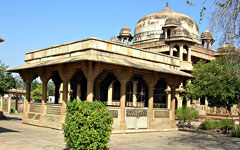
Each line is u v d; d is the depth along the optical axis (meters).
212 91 15.93
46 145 9.23
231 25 8.87
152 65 15.34
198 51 29.98
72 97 18.53
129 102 24.34
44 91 14.99
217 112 26.28
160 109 15.58
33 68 15.45
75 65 12.82
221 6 8.95
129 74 13.23
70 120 7.94
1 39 9.88
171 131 16.02
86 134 7.72
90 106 8.04
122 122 13.20
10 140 9.92
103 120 8.08
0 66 19.78
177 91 24.56
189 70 25.05
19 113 29.27
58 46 14.42
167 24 29.89
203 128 19.27
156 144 10.90
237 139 14.09
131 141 11.23
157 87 26.52
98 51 12.55
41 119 14.79
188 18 34.06
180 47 25.78
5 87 19.50
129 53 13.99
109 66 12.66
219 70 16.19
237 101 16.27
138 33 34.91
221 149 10.60
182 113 20.27
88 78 11.96
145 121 14.59
